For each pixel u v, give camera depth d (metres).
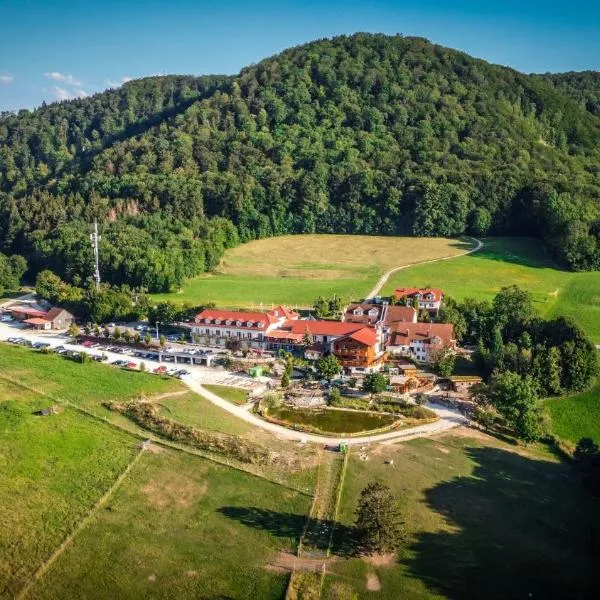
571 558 96.88
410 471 119.06
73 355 177.75
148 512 102.88
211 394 153.50
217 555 94.19
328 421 140.88
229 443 124.19
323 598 86.44
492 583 90.69
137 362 176.12
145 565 91.50
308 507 106.12
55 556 91.56
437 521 104.25
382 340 182.88
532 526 104.62
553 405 151.50
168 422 131.50
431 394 156.75
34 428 124.81
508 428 141.50
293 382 162.38
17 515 99.19
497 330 177.88
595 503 112.56
